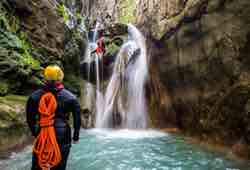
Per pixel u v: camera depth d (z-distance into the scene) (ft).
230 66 19.60
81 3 79.36
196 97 25.08
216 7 20.85
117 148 22.71
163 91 32.89
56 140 9.15
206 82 23.15
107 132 32.14
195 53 24.67
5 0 29.12
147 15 40.45
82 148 22.76
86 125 34.88
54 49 35.55
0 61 24.21
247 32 17.97
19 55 27.12
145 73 37.78
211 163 17.26
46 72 9.89
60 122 9.49
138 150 21.90
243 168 15.70
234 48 19.13
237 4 18.65
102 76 43.14
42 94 9.67
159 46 32.53
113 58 43.52
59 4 43.37
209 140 22.57
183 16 26.09
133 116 37.04
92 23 80.94
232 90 19.43
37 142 9.22
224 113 20.43
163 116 33.06
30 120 9.84
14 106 22.03
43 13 35.60
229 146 19.60
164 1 31.83
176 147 22.61
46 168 8.87
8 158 18.13
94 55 44.57
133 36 46.03
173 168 16.78
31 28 33.01
